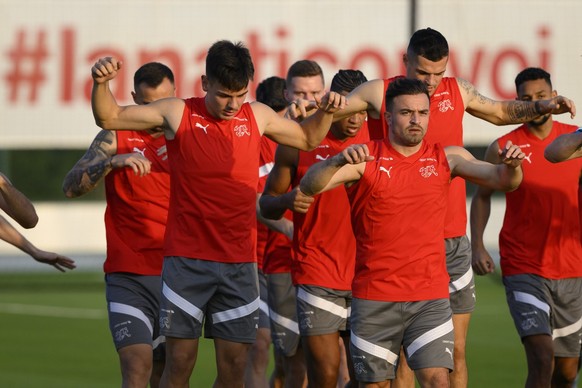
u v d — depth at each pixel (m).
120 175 26.19
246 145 24.12
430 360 22.81
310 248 27.22
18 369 38.94
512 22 68.56
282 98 32.00
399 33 69.31
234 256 24.41
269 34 69.25
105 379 36.97
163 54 69.38
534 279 28.75
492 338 46.97
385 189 22.91
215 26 69.25
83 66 69.88
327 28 69.25
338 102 23.45
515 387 35.44
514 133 29.30
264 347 30.58
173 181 24.38
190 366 24.67
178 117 23.84
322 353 27.19
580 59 68.44
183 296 24.22
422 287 23.03
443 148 23.58
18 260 82.00
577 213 28.91
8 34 69.50
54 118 70.00
